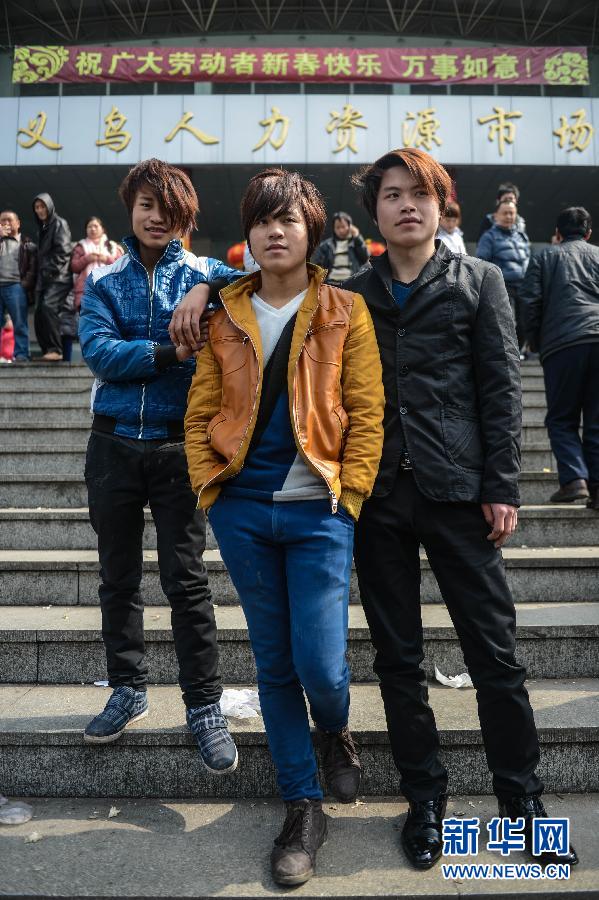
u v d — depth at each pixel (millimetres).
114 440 2174
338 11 16297
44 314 6938
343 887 1745
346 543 1854
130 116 14078
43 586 3084
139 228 2186
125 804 2141
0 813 2051
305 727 1904
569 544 3512
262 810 2100
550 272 3814
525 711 1878
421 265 2012
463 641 1923
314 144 14008
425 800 1891
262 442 1884
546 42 17156
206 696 2131
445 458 1895
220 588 3064
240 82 14188
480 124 14125
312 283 1972
